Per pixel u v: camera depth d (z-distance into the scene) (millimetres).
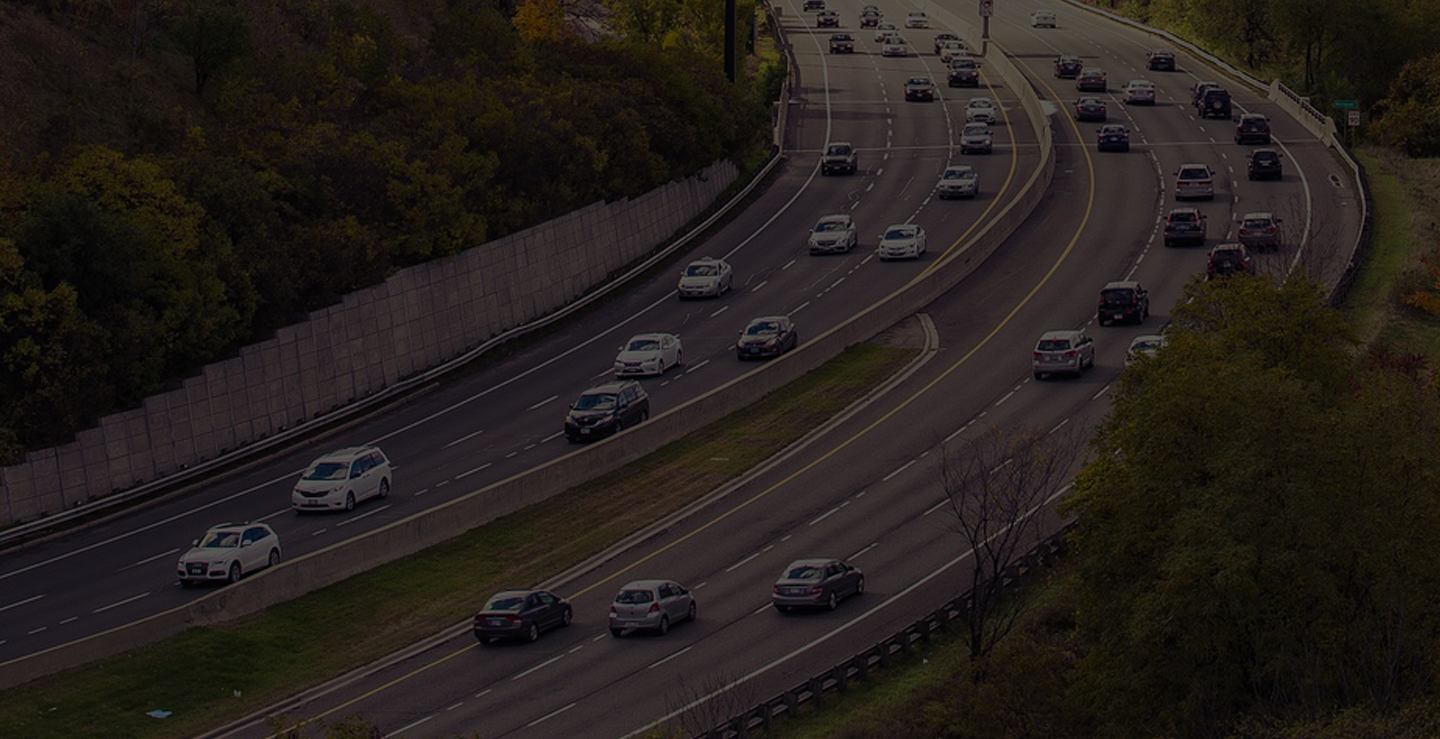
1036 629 54375
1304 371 54719
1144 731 43531
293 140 87375
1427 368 75688
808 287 97375
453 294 89375
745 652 54719
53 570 62875
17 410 68625
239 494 71250
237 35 99125
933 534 63406
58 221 71375
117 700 52281
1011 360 82562
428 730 50344
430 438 77312
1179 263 95938
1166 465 46094
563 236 98125
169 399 73500
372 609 59781
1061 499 64812
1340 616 42094
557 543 65375
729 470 71750
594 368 86125
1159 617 42719
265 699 53594
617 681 52969
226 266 77188
